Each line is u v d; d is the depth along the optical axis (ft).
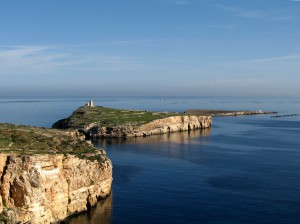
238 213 256.93
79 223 234.79
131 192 303.27
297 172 377.91
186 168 396.16
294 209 263.90
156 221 242.58
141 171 380.58
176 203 277.23
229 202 279.28
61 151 256.52
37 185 220.02
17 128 290.76
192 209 264.72
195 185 325.83
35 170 221.05
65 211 241.35
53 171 232.53
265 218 247.50
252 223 239.50
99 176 271.69
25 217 213.87
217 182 336.49
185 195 296.51
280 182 336.90
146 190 309.63
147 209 263.70
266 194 298.97
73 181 246.88
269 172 377.91
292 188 316.60
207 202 279.49
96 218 244.63
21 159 221.25
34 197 217.56
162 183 332.19
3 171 219.20
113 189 311.47
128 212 256.93
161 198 288.51
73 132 334.85
